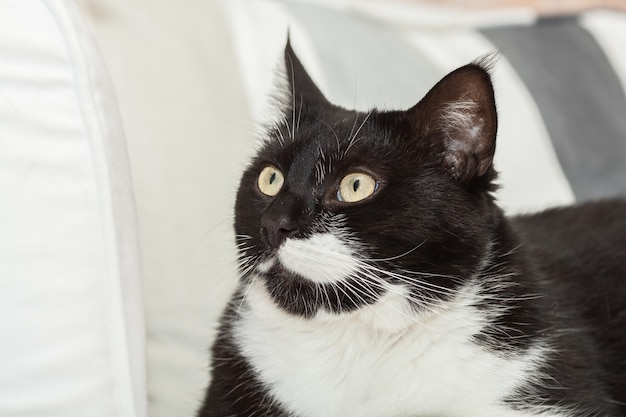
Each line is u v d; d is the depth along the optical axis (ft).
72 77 3.79
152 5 6.48
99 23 6.29
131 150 5.78
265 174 4.63
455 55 7.56
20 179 3.80
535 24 8.29
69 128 3.81
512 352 4.38
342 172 4.33
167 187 5.81
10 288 3.81
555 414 4.33
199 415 4.79
